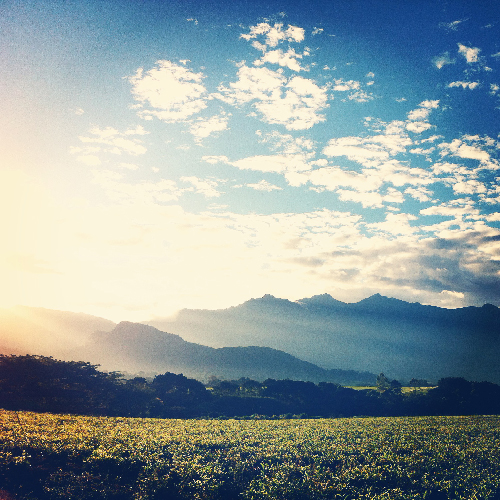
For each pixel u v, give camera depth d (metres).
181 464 28.78
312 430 50.66
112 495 24.36
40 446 28.72
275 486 26.27
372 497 25.31
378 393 105.50
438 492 26.72
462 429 52.88
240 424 58.41
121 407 73.44
